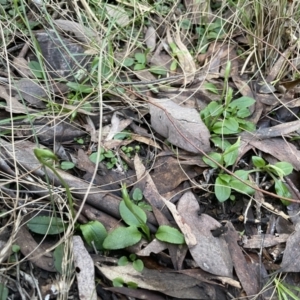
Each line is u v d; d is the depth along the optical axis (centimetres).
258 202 27
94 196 26
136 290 23
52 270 23
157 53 37
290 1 35
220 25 39
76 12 36
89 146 29
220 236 25
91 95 32
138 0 40
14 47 34
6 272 23
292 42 36
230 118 30
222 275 24
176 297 23
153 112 30
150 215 26
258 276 25
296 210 27
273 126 31
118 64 34
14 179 26
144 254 24
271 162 29
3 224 25
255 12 36
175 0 41
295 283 25
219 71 36
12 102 30
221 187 27
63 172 27
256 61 35
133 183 27
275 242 26
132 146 30
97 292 23
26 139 29
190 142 28
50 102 30
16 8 32
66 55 34
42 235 25
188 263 25
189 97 32
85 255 24
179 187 28
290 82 33
